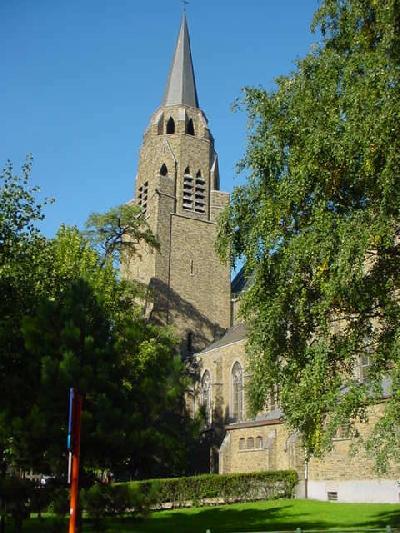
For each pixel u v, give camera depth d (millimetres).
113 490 16922
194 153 70938
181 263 65688
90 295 20203
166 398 19406
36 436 16484
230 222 18594
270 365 17406
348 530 17188
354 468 30234
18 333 20516
